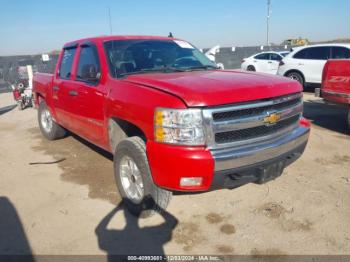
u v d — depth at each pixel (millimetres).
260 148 3008
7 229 3328
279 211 3488
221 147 2881
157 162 2906
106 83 3775
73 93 4531
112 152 3881
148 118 2969
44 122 6441
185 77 3369
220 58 23031
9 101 12867
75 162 5160
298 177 4305
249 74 3650
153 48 4359
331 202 3650
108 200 3863
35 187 4289
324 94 6363
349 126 6227
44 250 2986
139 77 3516
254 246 2953
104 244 3049
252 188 4012
